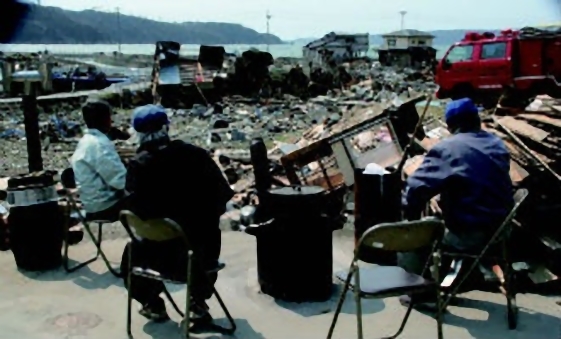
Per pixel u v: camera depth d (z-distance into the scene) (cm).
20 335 454
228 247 652
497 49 2044
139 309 498
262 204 518
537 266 525
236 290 534
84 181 554
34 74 3216
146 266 435
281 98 3275
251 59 3297
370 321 470
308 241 494
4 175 1240
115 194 558
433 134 798
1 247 659
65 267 584
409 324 462
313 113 2347
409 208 444
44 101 2667
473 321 464
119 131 1467
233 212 748
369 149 746
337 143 716
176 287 544
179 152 426
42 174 603
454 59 2170
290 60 4972
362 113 905
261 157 563
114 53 8188
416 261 464
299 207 489
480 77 2089
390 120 717
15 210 578
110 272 585
